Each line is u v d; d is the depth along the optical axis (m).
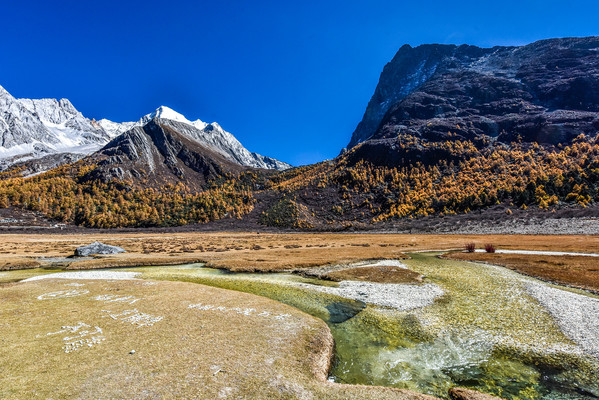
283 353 16.53
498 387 14.65
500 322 22.86
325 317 24.94
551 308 25.50
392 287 34.81
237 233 187.00
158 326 20.05
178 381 13.20
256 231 195.12
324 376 14.81
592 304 26.08
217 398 12.03
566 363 16.66
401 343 19.81
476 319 23.67
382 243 93.38
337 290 34.12
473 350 18.56
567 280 35.00
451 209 161.75
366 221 194.75
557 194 134.75
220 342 17.53
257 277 43.22
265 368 14.70
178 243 110.69
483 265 49.47
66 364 14.68
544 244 72.62
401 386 14.77
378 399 12.45
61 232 181.38
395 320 24.02
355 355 18.12
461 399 13.34
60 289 31.61
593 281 33.47
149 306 24.77
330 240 114.38
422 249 74.50
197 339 17.89
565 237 86.31
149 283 34.56
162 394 12.19
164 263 58.19
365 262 54.66
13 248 88.56
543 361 16.97
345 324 23.30
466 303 27.89
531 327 21.66
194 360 15.20
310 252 69.69
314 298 30.77
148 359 15.23
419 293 31.81
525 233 105.50
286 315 23.12
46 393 12.18
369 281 38.41
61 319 21.53
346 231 168.62
